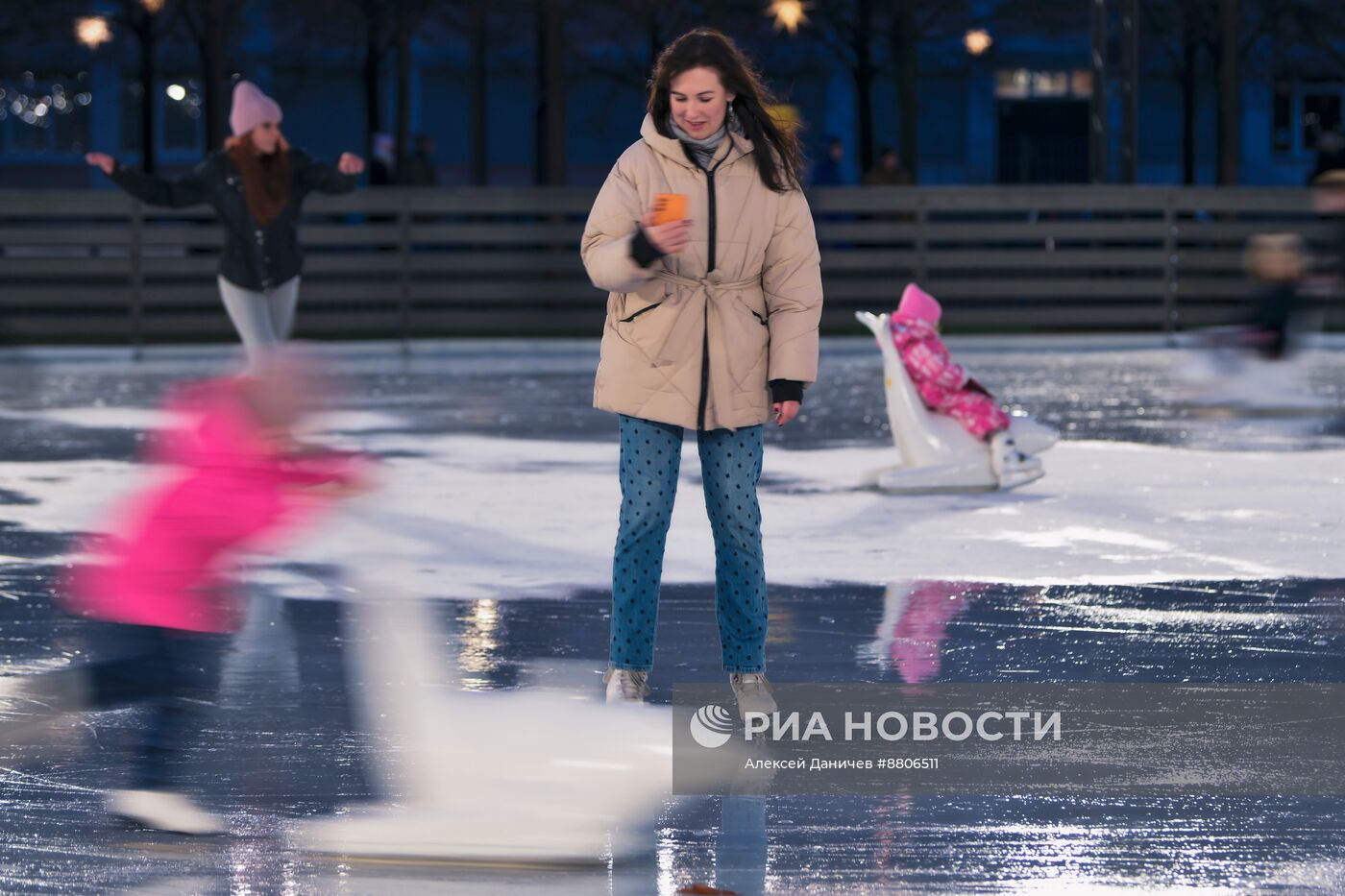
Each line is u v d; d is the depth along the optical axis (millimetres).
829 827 7969
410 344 39906
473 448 21953
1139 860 7547
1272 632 11953
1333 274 42000
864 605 12836
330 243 41281
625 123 89250
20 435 23359
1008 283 43062
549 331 42688
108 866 7477
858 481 18812
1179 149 89500
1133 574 13984
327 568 14219
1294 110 89250
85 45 77438
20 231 39938
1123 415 26047
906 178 46562
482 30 69938
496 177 89438
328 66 81250
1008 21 75312
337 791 8453
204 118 61375
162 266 40188
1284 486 18859
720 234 9672
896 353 18781
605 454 21469
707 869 7426
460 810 8156
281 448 8648
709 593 13320
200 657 11180
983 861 7523
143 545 8648
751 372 9859
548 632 11984
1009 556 14766
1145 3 72812
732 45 9734
